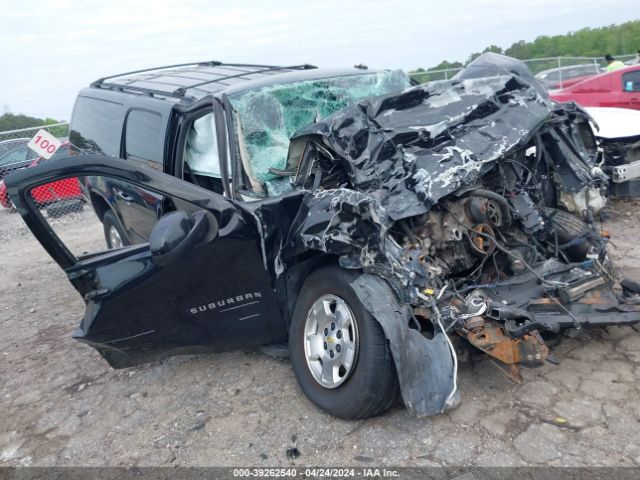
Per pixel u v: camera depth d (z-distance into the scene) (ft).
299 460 9.64
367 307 9.50
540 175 13.39
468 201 11.42
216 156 13.05
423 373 9.41
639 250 16.89
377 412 10.08
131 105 16.34
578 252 12.60
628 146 18.60
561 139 13.19
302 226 10.43
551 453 8.98
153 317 11.72
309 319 10.93
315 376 10.71
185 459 10.16
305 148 11.92
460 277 11.90
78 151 19.29
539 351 9.74
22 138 38.60
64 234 29.76
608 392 10.26
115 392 12.88
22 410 12.75
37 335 16.90
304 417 10.76
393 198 10.42
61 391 13.32
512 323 10.00
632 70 29.89
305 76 15.07
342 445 9.84
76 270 11.50
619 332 12.17
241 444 10.31
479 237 11.41
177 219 10.52
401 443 9.66
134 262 11.40
